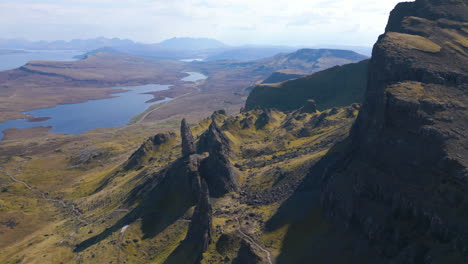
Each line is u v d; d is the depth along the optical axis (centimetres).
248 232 10575
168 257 10594
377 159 8988
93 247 12669
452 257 6003
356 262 7756
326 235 9144
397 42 12781
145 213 13762
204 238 10162
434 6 16900
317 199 11106
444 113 8475
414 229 7100
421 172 7656
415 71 10519
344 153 11956
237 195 14000
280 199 12356
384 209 7975
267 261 8900
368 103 10825
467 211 6269
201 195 10612
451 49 12038
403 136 8512
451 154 7225
